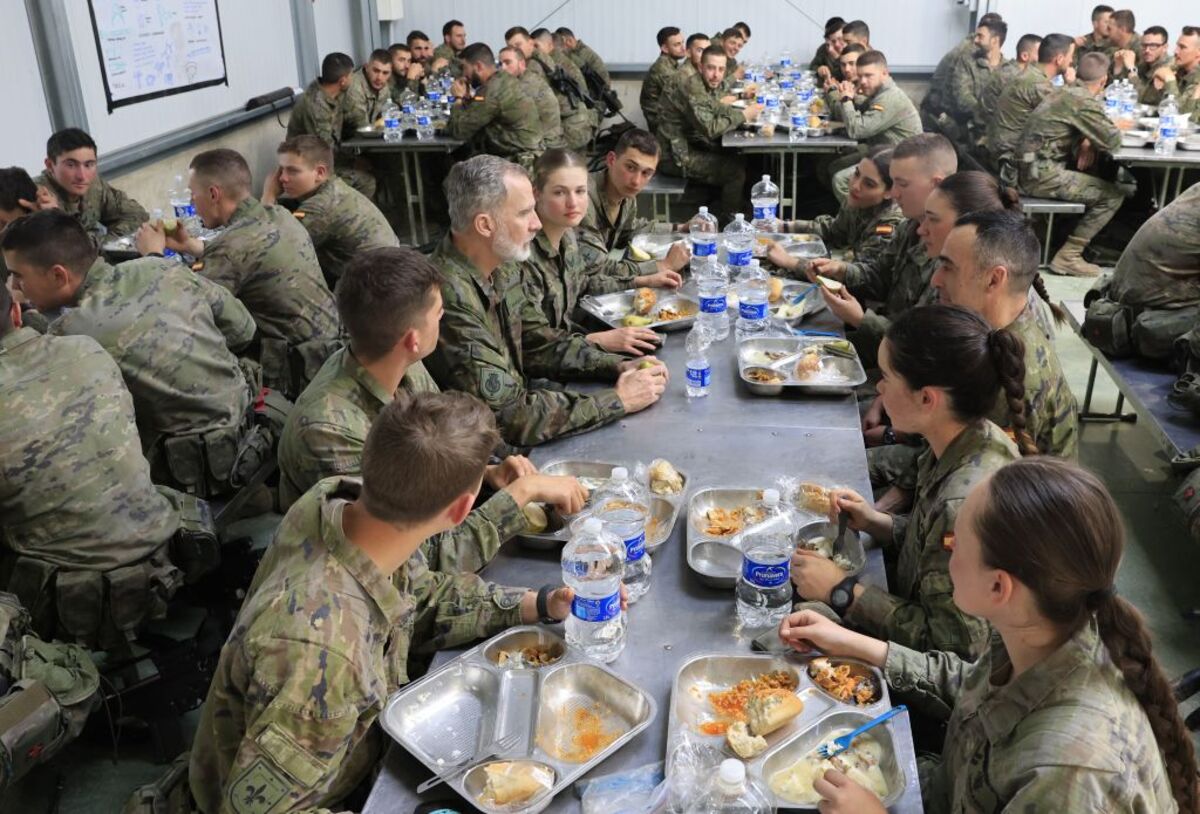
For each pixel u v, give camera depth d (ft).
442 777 4.29
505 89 21.79
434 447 4.11
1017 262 6.99
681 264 11.54
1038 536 3.48
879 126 21.03
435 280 6.45
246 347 11.11
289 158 13.76
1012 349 5.32
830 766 4.38
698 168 22.82
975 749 3.95
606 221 12.88
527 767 4.33
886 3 28.53
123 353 8.68
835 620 5.48
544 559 6.01
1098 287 12.09
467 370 8.04
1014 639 3.80
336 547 4.27
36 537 7.38
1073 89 18.44
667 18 29.45
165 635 8.57
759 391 8.25
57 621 7.50
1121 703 3.52
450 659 5.24
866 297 11.57
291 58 25.03
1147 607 9.27
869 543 6.17
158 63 18.49
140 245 12.27
